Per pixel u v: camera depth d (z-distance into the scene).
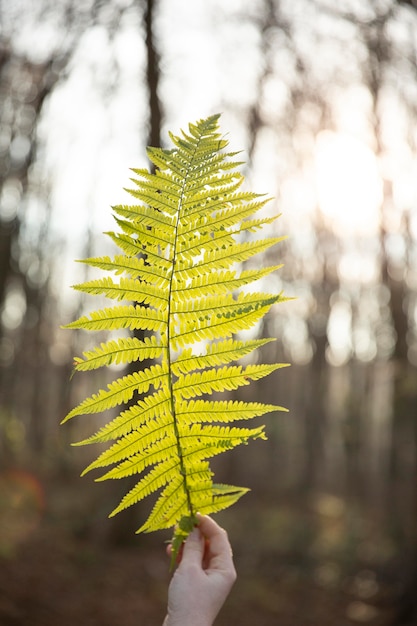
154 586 9.39
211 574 1.21
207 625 1.16
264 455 22.77
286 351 24.05
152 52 9.38
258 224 1.14
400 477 13.52
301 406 25.66
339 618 9.15
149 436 1.20
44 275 17.05
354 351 22.48
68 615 7.74
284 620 9.00
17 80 8.99
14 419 11.84
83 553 10.09
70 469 17.55
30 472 16.33
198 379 1.18
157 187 1.16
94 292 1.14
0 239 10.70
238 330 1.15
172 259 1.15
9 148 9.52
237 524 14.20
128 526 11.26
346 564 11.16
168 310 1.15
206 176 1.16
